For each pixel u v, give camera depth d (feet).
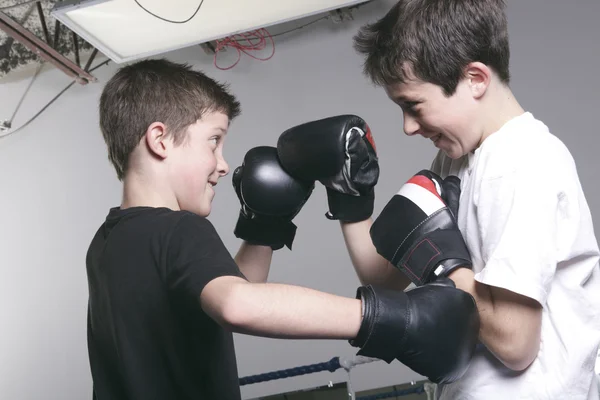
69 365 16.12
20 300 16.56
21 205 17.08
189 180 3.75
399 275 4.70
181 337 3.34
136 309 3.36
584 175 14.60
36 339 16.31
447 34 3.69
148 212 3.54
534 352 3.56
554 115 15.06
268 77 16.90
